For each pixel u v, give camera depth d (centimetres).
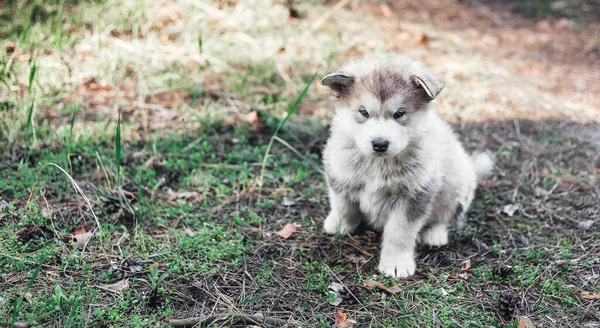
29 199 223
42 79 259
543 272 216
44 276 207
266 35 299
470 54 312
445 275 214
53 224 219
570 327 204
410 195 216
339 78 214
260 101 267
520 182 244
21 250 212
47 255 210
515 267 216
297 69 283
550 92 288
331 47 296
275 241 222
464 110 274
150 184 232
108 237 217
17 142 239
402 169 214
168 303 204
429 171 215
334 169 219
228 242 218
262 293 208
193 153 246
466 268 217
